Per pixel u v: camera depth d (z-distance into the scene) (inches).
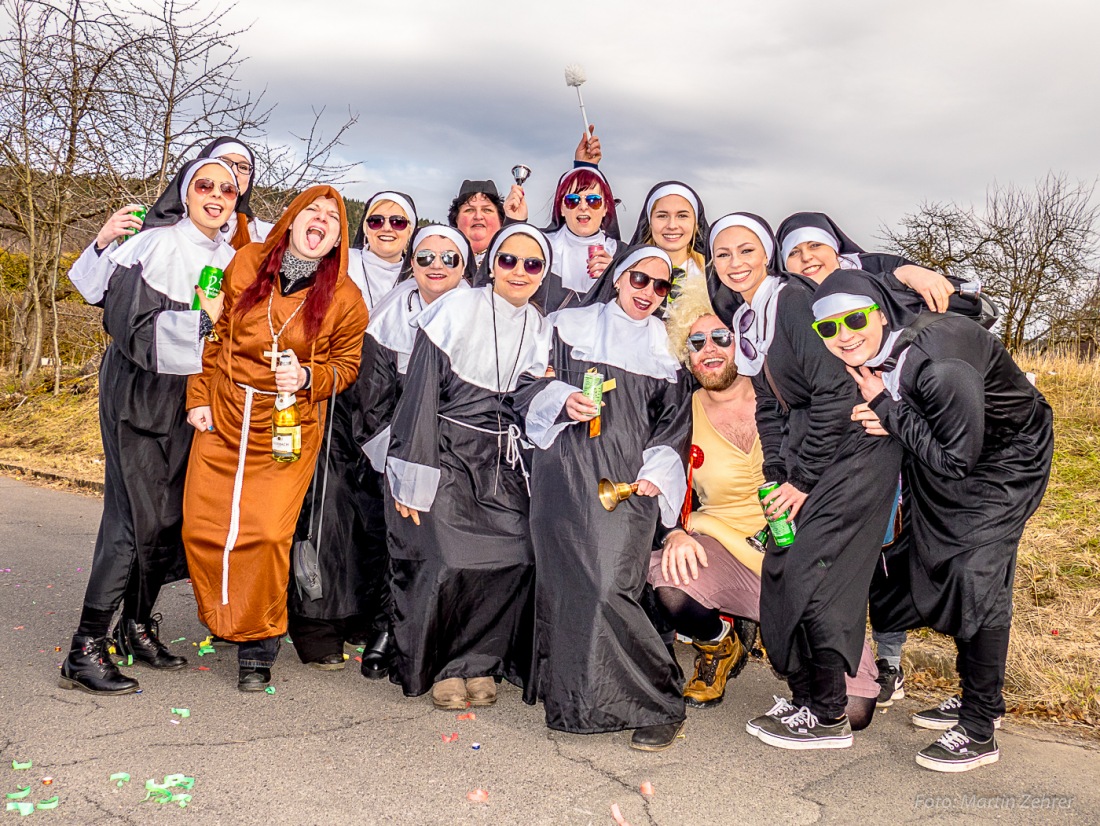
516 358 176.2
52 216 599.2
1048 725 162.4
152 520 175.9
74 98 534.3
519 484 179.2
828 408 151.8
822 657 151.4
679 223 203.3
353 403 193.0
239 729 155.1
